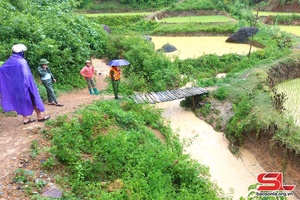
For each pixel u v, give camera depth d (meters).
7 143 5.89
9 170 5.10
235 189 8.14
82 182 5.38
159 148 7.47
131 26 32.75
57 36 11.90
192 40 26.27
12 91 6.18
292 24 31.72
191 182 6.30
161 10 37.44
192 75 16.98
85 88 12.19
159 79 14.78
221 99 12.53
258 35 23.44
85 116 7.25
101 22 34.47
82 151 6.22
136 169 6.05
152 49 17.17
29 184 4.89
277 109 10.49
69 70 12.01
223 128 11.16
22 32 10.98
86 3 41.91
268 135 9.11
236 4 36.50
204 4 37.44
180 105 13.22
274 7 37.31
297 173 8.11
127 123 8.10
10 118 7.16
